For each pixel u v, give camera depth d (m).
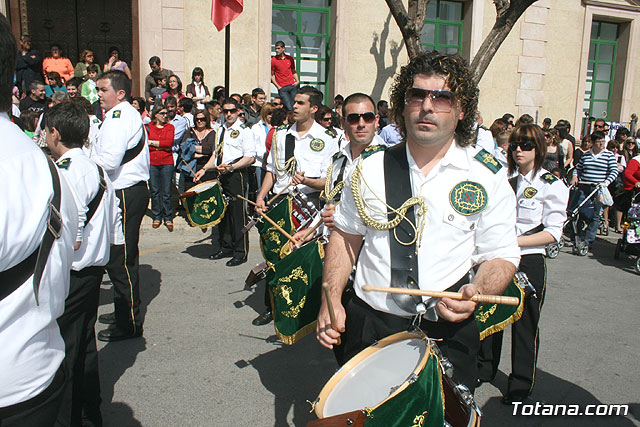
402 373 1.75
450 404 1.88
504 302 1.77
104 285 5.68
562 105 14.06
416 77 1.96
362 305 2.10
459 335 2.01
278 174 5.06
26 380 1.49
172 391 3.60
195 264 6.65
